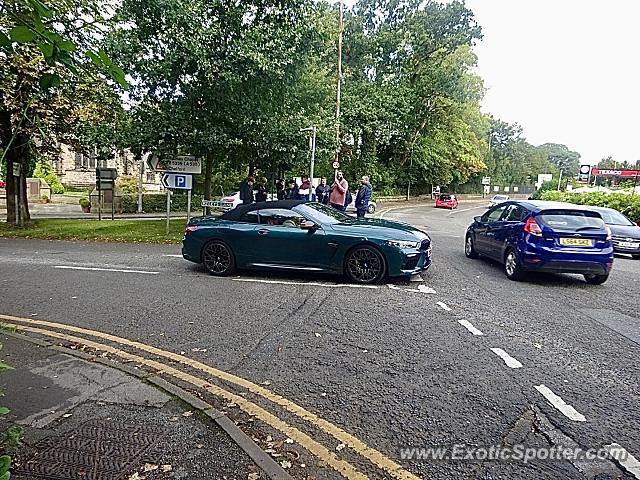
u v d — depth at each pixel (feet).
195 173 47.93
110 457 9.92
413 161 172.76
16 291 24.94
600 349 17.56
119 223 61.72
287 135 50.90
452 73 145.79
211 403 12.73
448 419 12.01
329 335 18.40
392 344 17.48
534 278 31.53
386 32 132.87
